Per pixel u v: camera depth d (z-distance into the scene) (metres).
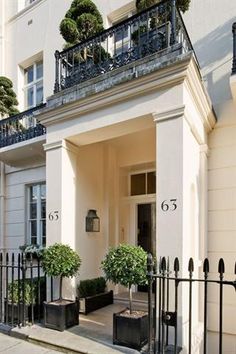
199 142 5.14
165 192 4.07
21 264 5.27
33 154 7.96
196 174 4.98
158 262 3.92
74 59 5.43
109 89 4.54
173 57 3.98
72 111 5.09
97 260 6.36
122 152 7.11
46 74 8.49
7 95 8.23
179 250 3.88
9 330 4.53
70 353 3.86
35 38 8.94
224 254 5.21
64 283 5.02
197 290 4.73
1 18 9.88
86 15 5.56
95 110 4.87
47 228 5.33
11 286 4.96
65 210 5.25
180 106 4.00
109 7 7.39
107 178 6.79
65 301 4.76
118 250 3.96
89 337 4.20
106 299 6.11
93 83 4.88
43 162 8.06
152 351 3.50
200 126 5.02
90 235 6.26
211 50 5.76
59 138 5.32
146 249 6.90
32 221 8.34
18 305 4.69
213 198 5.42
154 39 4.51
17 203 8.60
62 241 5.15
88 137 5.22
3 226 8.78
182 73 3.95
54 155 5.38
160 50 4.36
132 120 4.48
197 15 5.99
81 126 5.04
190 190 4.43
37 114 5.53
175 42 4.23
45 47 8.59
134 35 4.89
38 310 5.03
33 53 8.94
